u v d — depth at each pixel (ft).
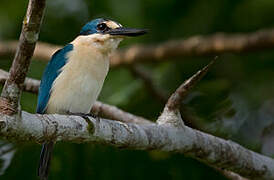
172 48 39.96
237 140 37.35
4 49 39.91
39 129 20.47
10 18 40.81
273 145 37.76
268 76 40.37
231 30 42.01
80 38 29.60
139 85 38.27
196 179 33.94
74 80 27.84
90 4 40.70
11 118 19.39
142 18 40.42
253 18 41.45
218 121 37.58
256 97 39.34
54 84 28.09
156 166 33.99
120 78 39.99
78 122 21.99
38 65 39.96
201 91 38.75
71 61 28.04
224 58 41.70
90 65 28.17
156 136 24.93
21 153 33.68
